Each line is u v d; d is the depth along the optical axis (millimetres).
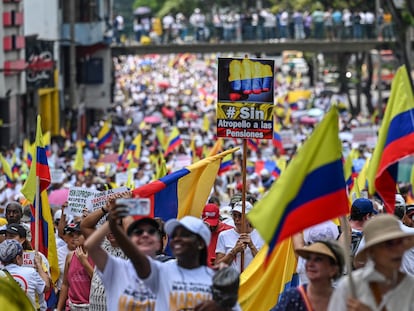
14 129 86250
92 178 47531
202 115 123750
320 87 160375
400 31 84000
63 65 106125
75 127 102500
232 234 23359
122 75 194375
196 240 15656
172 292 15633
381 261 14531
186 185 21297
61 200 33969
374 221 14570
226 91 23344
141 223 16312
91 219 18328
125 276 16031
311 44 108375
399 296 14641
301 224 14828
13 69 80438
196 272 15789
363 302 14602
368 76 124062
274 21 108875
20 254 21734
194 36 110500
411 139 16906
